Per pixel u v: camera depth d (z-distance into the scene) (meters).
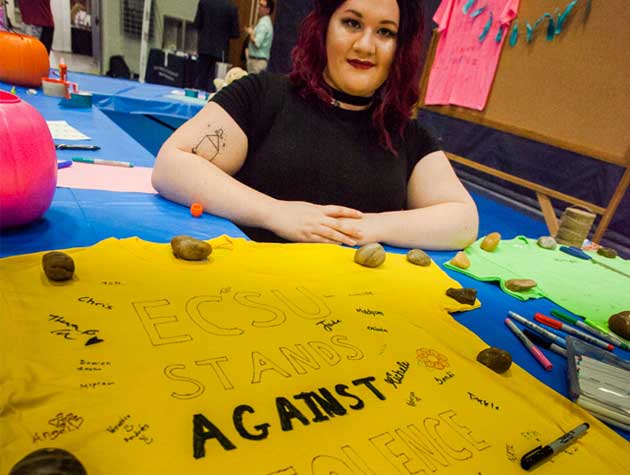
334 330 0.53
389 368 0.47
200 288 0.57
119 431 0.32
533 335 0.62
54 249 0.61
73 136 1.29
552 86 2.27
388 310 0.61
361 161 1.03
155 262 0.61
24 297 0.47
